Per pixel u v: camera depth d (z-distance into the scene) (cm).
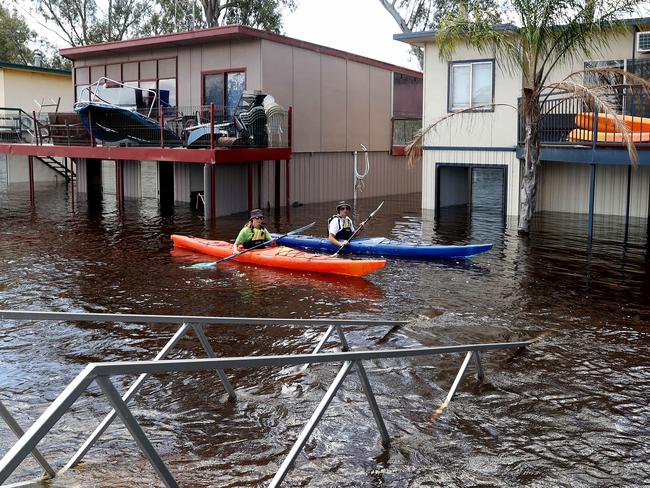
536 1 1395
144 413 582
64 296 1003
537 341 801
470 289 1064
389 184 2716
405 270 1210
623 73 1345
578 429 562
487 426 565
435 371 694
